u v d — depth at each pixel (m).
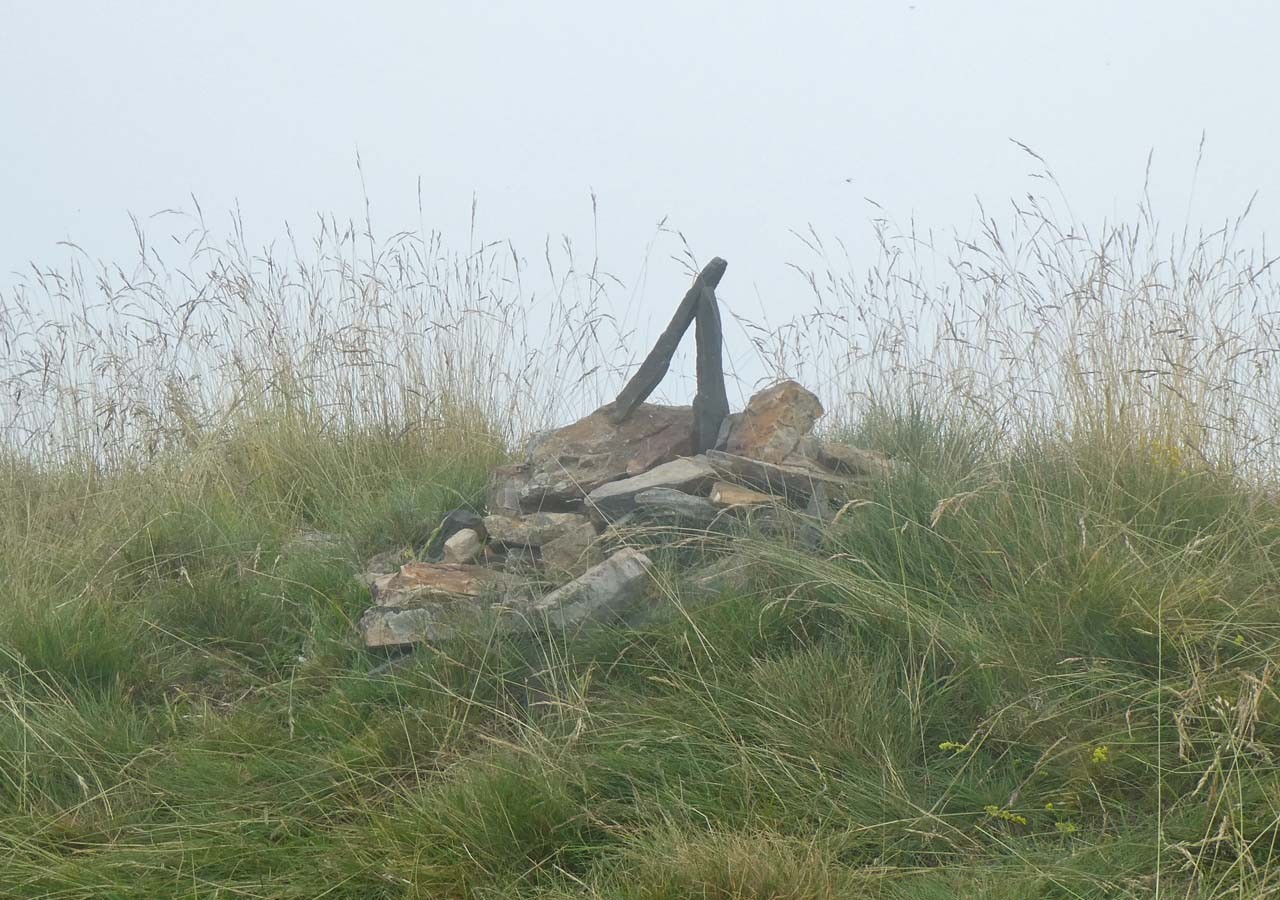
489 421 13.17
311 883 6.10
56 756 7.21
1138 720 6.72
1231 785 6.00
